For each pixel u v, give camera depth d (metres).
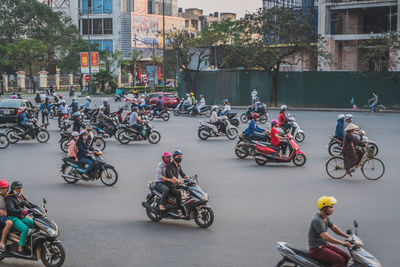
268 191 13.11
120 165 17.19
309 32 45.22
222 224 10.15
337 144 20.39
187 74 50.59
